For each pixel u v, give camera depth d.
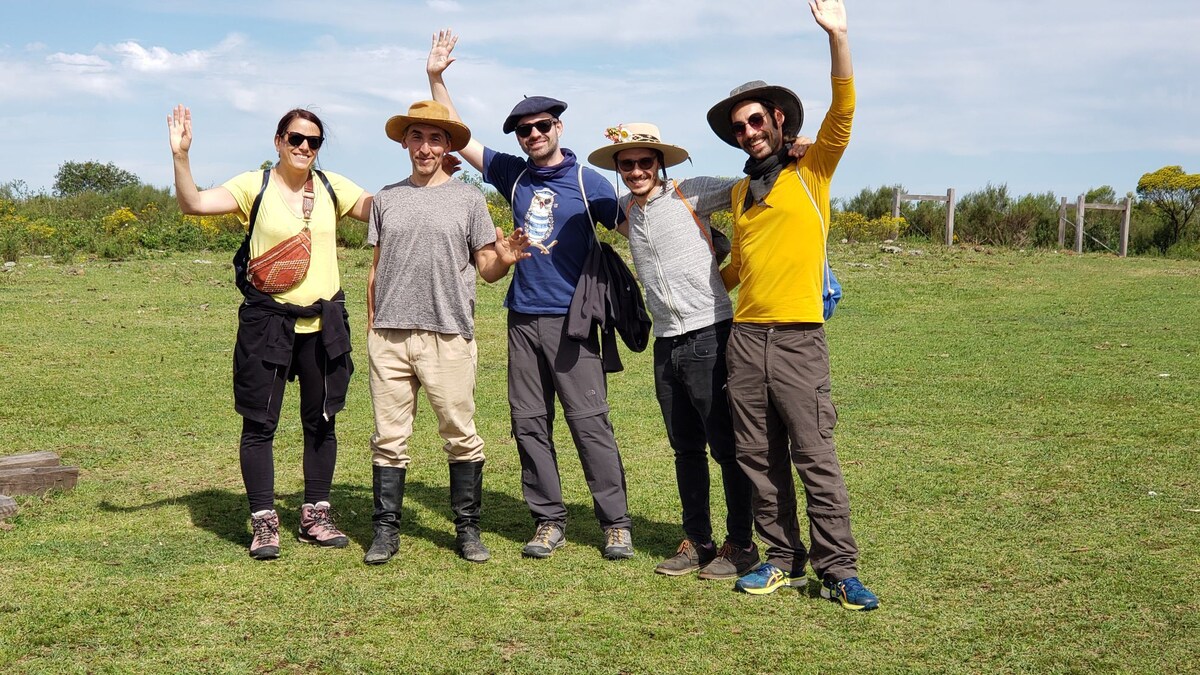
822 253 4.12
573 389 4.68
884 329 12.11
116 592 4.17
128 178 44.72
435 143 4.63
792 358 4.10
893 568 4.45
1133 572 4.36
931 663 3.56
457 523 4.74
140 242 18.86
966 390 8.47
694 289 4.41
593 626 3.89
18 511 5.11
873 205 26.97
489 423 7.48
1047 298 14.96
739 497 4.46
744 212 4.20
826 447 4.12
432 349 4.61
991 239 25.36
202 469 6.14
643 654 3.65
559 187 4.68
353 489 5.82
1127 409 7.62
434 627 3.87
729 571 4.41
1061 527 4.98
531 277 4.70
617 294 4.65
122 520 5.14
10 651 3.61
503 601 4.14
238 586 4.26
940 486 5.70
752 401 4.18
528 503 4.80
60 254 16.95
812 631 3.84
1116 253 25.44
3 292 13.05
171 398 8.07
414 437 7.05
